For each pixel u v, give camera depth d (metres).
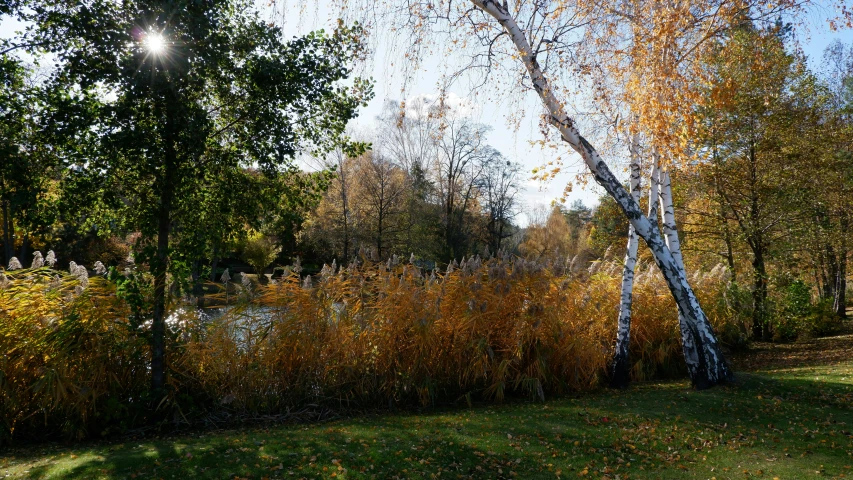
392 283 9.12
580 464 5.93
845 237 17.86
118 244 25.53
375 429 6.94
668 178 10.09
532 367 9.34
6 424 6.72
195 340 8.03
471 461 5.92
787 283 17.31
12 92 6.87
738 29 8.99
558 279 10.09
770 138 16.14
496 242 41.75
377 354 8.76
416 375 8.70
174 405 7.48
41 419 7.08
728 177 16.83
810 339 16.59
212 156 7.95
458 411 8.30
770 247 17.14
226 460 5.65
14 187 6.94
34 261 7.48
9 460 5.98
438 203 38.88
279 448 6.02
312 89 8.07
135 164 7.54
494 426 7.07
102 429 7.21
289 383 8.27
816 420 7.21
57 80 6.98
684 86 8.47
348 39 8.13
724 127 15.95
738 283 16.28
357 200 34.88
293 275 8.86
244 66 7.98
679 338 12.16
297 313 8.43
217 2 7.32
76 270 7.59
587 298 10.45
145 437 7.12
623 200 8.54
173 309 8.10
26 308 7.24
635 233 10.45
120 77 6.78
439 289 9.29
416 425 7.17
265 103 7.98
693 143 9.74
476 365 8.89
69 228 23.73
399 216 36.34
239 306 8.35
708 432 6.84
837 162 16.19
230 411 7.94
